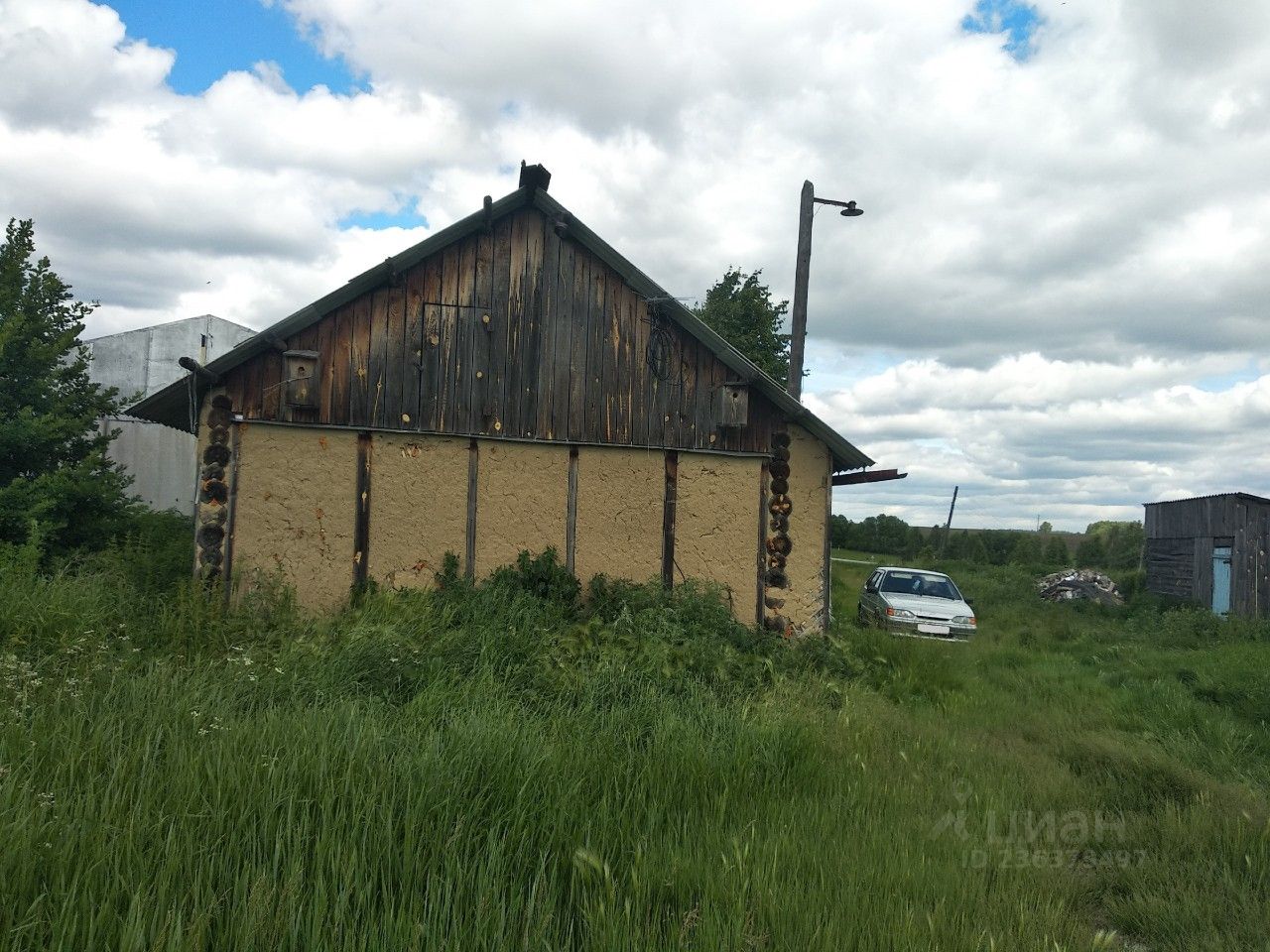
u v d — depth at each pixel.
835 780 5.16
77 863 2.77
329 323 9.07
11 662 4.57
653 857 3.59
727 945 2.89
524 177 9.47
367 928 2.65
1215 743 7.66
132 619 6.78
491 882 3.07
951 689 9.82
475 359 9.48
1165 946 3.55
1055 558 50.03
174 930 2.44
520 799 3.78
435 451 9.34
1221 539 20.98
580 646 7.59
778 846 3.76
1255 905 3.81
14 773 3.27
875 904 3.34
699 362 10.12
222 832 3.15
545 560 9.28
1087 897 4.09
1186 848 4.64
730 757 5.05
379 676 5.95
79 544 10.98
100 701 4.43
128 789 3.29
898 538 56.12
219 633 6.70
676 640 8.01
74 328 12.13
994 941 3.15
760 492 10.22
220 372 8.70
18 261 11.97
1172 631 16.77
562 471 9.70
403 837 3.34
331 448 9.05
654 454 9.98
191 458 20.94
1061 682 10.99
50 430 11.06
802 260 14.52
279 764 3.68
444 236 9.24
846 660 9.52
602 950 2.79
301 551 8.92
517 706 5.61
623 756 4.90
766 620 10.13
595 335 9.83
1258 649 13.81
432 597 8.68
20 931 2.40
